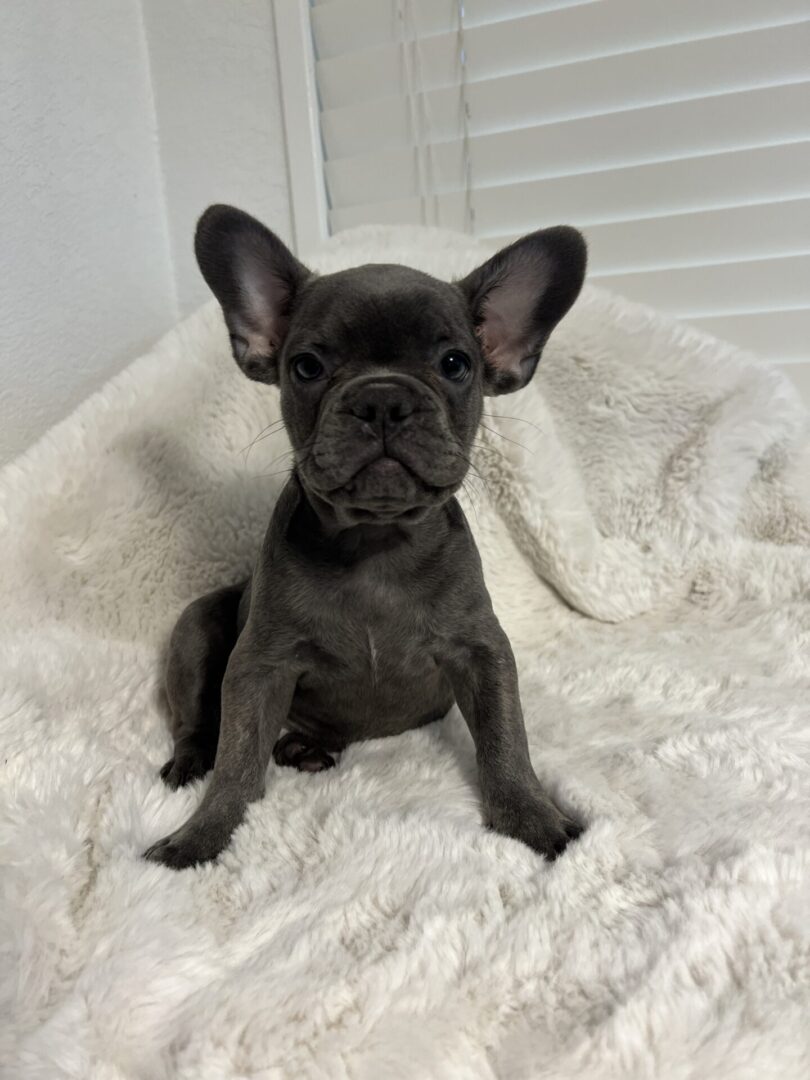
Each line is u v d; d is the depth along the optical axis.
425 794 0.36
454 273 0.53
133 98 0.63
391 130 0.64
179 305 0.67
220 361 0.52
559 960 0.26
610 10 0.58
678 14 0.57
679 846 0.31
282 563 0.37
